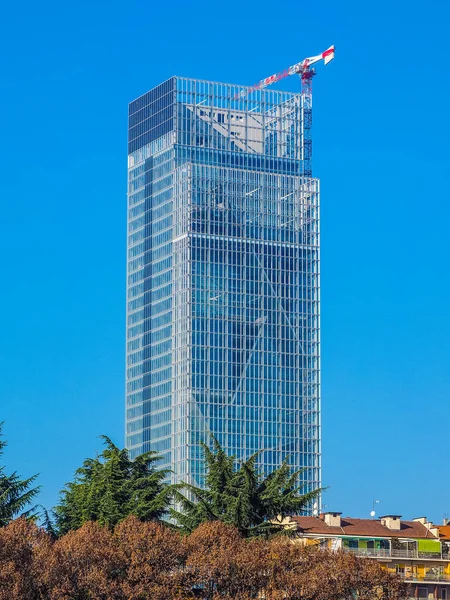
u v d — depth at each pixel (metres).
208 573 167.88
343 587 176.50
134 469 197.88
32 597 155.50
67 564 159.75
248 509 182.25
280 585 171.25
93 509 191.12
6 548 154.62
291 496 184.12
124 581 164.12
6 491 190.75
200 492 187.12
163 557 168.00
